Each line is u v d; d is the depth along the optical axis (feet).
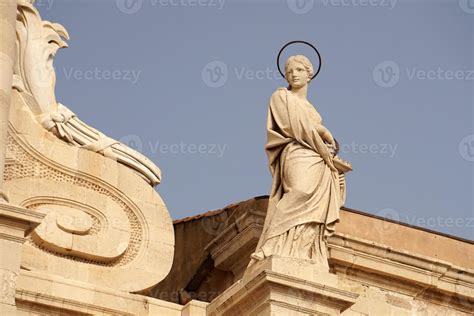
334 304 121.70
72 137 132.05
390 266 141.38
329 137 128.98
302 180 125.18
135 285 129.70
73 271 128.16
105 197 131.54
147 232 131.95
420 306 142.41
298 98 129.29
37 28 135.33
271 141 127.65
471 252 149.38
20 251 117.19
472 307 144.46
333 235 139.74
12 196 128.06
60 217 128.98
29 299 122.93
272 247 123.44
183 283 149.18
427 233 148.15
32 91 132.46
